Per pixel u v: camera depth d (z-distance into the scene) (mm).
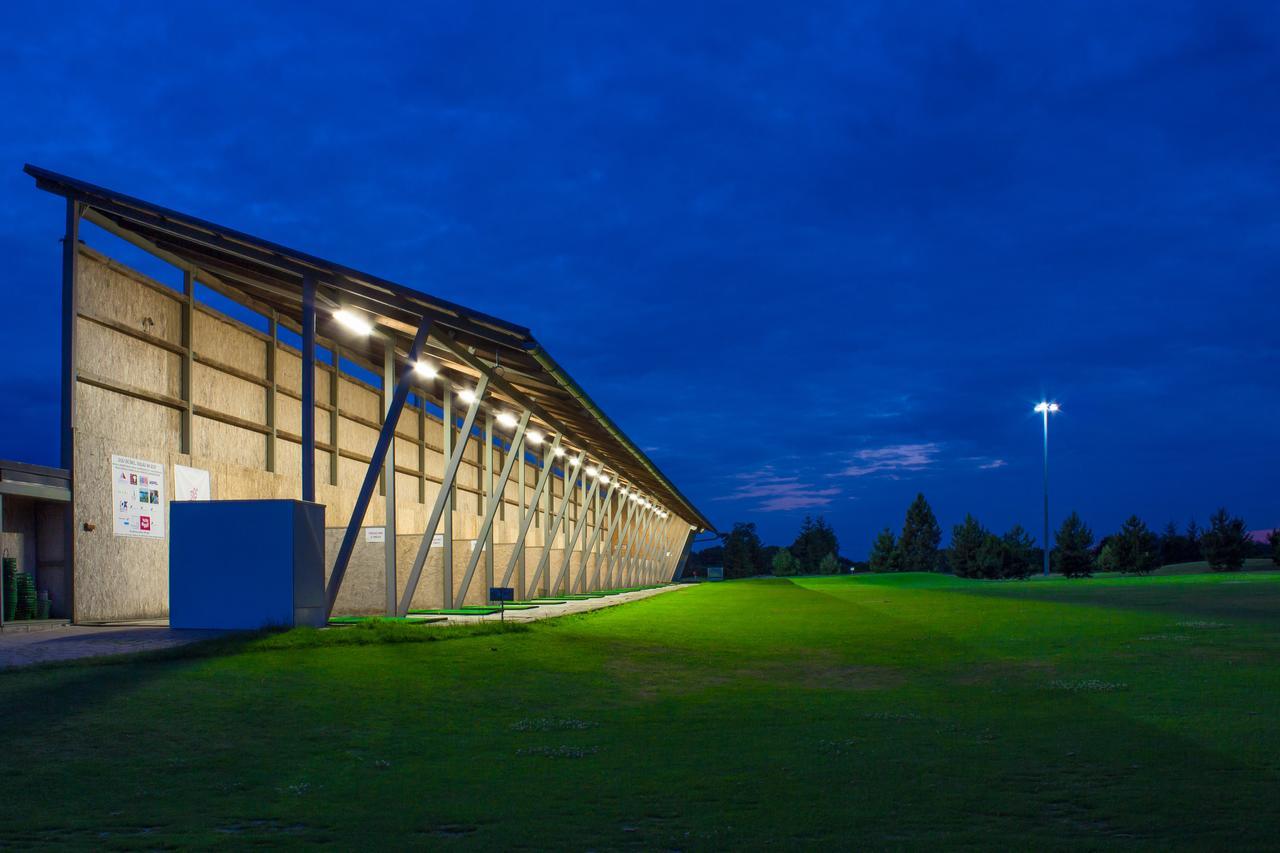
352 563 22703
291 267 18531
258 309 25453
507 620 19766
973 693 11766
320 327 27328
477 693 11344
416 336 19562
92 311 19500
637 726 9766
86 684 10227
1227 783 6926
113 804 6578
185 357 22359
